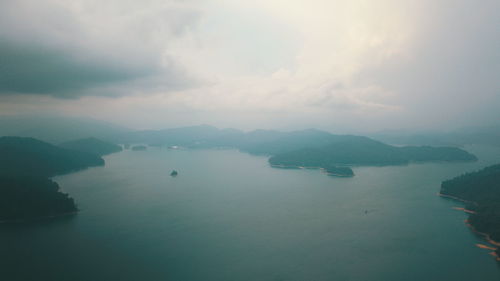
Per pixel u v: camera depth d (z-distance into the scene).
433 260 122.31
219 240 141.88
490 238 142.25
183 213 182.75
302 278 109.25
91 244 137.12
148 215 178.12
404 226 160.50
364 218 173.88
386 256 126.56
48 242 139.00
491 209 162.62
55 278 107.62
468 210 185.62
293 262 121.19
